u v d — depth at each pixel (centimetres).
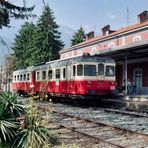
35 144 889
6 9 2181
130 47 2650
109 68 2356
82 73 2261
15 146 912
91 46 5050
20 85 3603
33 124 927
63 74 2442
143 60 3653
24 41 7481
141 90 3719
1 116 922
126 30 4116
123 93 3444
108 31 5056
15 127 916
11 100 981
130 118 1688
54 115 1811
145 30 3838
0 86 1042
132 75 3875
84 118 1584
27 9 2239
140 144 1041
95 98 2308
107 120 1617
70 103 2688
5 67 2164
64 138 1138
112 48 2878
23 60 7375
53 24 6800
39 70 2944
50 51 6675
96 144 1043
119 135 1202
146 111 1961
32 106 948
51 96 2698
